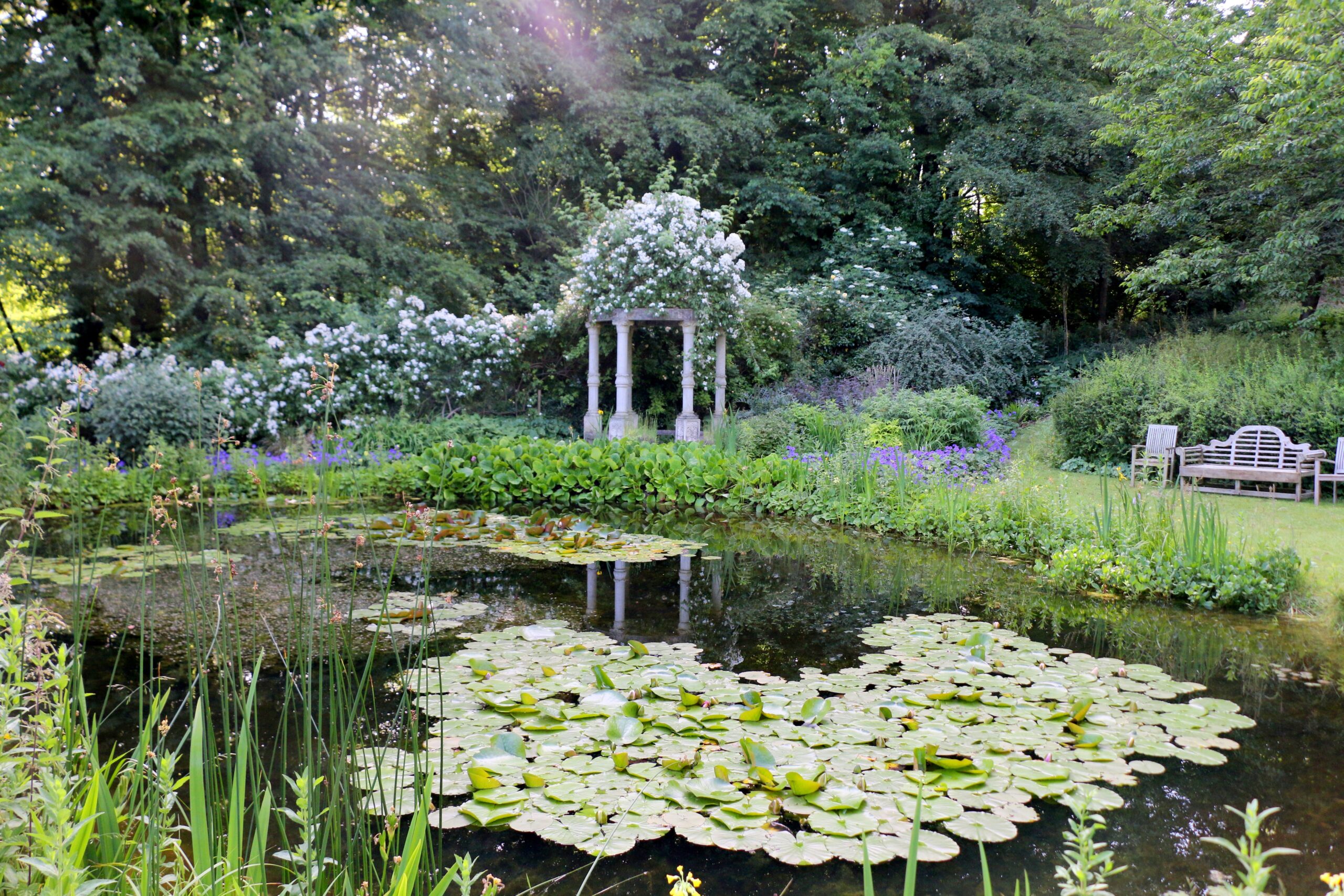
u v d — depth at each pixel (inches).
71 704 64.9
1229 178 425.1
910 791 96.4
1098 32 646.5
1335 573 191.9
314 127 518.3
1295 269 383.6
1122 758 108.6
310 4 499.5
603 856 86.0
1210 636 166.9
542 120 634.2
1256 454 307.9
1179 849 87.4
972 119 651.5
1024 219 590.6
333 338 436.8
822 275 647.8
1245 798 99.1
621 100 614.5
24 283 440.1
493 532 262.8
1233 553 196.5
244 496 322.0
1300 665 149.3
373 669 137.4
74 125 443.8
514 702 121.3
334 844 71.3
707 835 85.6
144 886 54.4
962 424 396.8
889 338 526.6
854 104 650.8
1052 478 337.4
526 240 666.2
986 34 650.2
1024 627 172.1
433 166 631.8
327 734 110.7
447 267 544.7
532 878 81.3
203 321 476.1
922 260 686.5
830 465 319.3
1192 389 351.3
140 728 69.7
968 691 129.3
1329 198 382.6
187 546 235.3
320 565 212.7
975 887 80.6
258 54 481.1
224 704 78.7
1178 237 523.2
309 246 513.3
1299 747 113.5
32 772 54.4
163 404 346.6
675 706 122.0
